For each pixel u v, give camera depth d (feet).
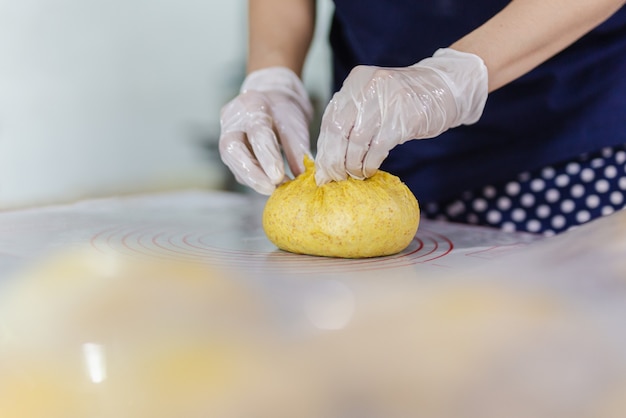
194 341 1.35
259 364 1.24
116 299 1.60
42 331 1.49
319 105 8.11
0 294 1.75
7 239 2.78
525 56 2.65
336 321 1.45
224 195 4.38
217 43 8.93
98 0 7.84
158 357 1.30
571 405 1.11
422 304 1.42
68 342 1.42
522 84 3.33
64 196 8.07
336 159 2.56
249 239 2.96
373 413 1.13
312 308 1.63
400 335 1.29
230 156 3.05
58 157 8.01
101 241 2.79
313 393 1.17
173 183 8.89
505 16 2.69
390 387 1.16
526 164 3.43
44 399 1.32
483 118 3.42
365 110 2.50
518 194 3.54
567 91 3.31
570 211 3.48
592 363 1.18
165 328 1.43
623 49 3.25
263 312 1.54
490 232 3.26
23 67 7.54
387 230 2.50
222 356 1.28
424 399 1.13
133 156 8.61
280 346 1.31
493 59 2.61
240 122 3.19
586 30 2.69
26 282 1.81
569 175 3.44
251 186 3.02
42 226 3.12
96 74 8.09
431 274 2.19
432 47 3.48
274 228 2.65
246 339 1.35
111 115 8.33
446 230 3.29
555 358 1.18
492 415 1.10
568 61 3.28
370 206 2.49
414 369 1.18
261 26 3.98
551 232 3.53
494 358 1.19
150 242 2.81
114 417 1.25
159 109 8.69
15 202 7.66
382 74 2.52
